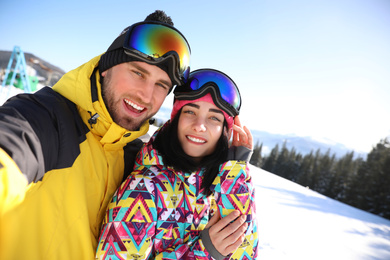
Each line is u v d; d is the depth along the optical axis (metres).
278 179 11.51
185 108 1.33
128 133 1.18
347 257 3.33
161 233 1.14
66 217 0.94
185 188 1.28
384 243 4.66
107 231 1.04
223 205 1.28
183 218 1.23
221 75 1.39
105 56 1.15
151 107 1.19
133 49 1.09
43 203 0.89
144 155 1.29
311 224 4.72
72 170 0.96
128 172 1.35
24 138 0.72
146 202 1.11
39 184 0.85
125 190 1.12
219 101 1.31
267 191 7.25
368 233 5.28
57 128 0.94
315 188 44.19
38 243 0.88
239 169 1.39
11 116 0.77
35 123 0.83
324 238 3.97
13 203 0.66
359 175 34.31
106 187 1.14
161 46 1.13
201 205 1.31
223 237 1.16
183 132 1.30
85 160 1.04
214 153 1.33
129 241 1.03
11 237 0.80
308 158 53.97
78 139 1.03
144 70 1.13
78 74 1.11
